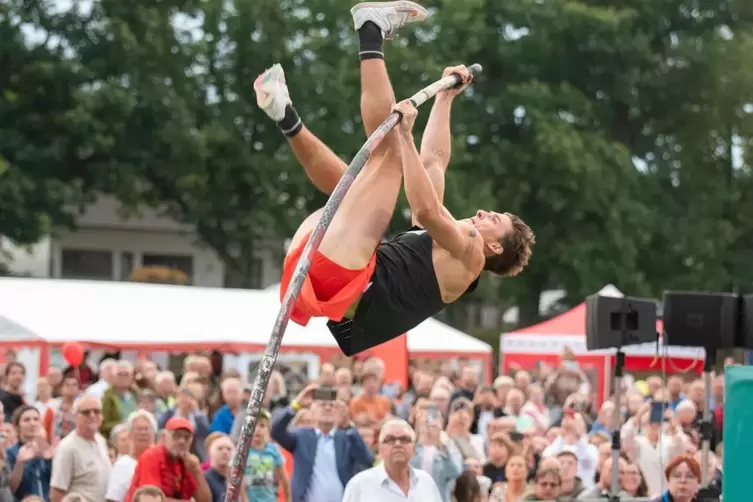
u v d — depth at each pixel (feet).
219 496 34.06
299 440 35.73
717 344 35.53
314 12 123.85
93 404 34.68
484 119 134.10
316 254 19.25
